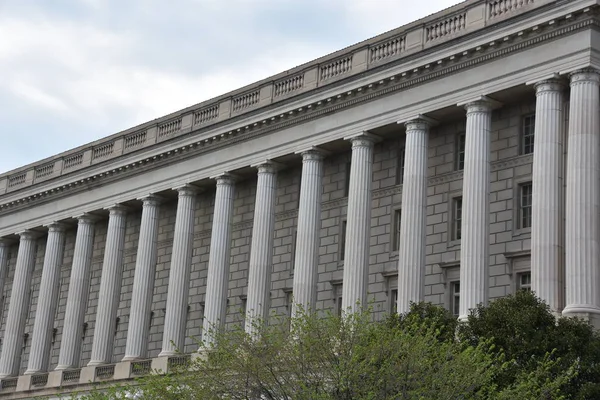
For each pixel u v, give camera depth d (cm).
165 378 3703
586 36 4681
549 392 3500
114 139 7644
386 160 5934
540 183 4722
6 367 8212
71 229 8362
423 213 5331
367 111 5697
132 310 7038
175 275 6775
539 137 4778
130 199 7362
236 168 6525
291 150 6141
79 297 7669
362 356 3381
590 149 4600
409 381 3294
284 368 3491
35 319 8081
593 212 4538
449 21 5394
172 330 6662
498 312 3922
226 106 6712
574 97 4681
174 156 7000
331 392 3316
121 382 6662
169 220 7506
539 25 4819
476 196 5003
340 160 6234
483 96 5094
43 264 8581
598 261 4509
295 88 6272
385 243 5841
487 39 5038
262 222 6238
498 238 5216
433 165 5650
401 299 5234
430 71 5353
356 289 5544
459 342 3678
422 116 5409
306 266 5875
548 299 4566
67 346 7569
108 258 7425
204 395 3531
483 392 3525
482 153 5062
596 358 3756
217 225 6569
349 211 5684
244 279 6769
